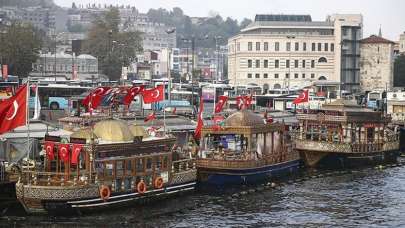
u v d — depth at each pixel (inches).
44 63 7278.5
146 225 1934.1
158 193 2194.9
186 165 2337.6
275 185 2640.3
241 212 2153.1
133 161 2094.0
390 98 4596.5
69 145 1978.3
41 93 4355.3
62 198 1920.5
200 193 2415.1
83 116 2780.5
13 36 6392.7
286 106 5083.7
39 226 1866.4
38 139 2305.6
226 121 2642.7
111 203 2036.2
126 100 2997.0
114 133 2071.9
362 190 2591.0
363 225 2033.7
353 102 3535.9
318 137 3218.5
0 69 6112.2
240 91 6067.9
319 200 2379.4
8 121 2001.7
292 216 2124.8
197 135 2687.0
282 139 2839.6
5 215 1972.2
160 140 2193.7
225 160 2481.5
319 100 4950.8
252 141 2613.2
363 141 3304.6
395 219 2117.4
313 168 3149.6
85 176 1967.3
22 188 1905.8
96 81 5644.7
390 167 3255.4
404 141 3892.7
